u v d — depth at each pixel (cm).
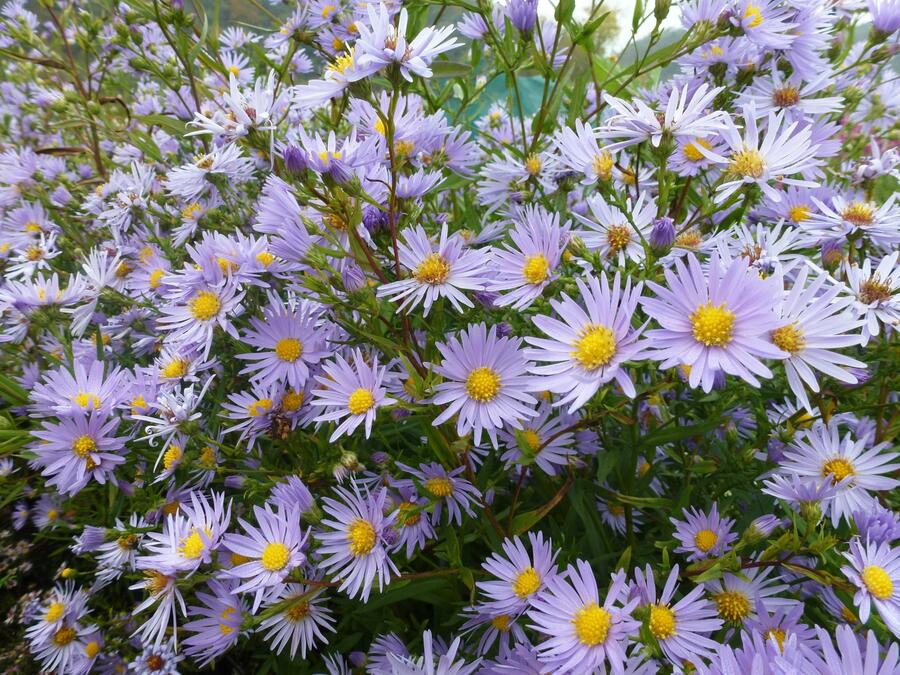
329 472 24
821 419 24
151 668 25
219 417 25
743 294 16
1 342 32
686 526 21
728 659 15
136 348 31
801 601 21
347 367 21
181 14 35
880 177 28
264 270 24
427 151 30
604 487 25
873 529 19
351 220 20
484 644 23
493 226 29
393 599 24
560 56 42
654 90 32
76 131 49
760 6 26
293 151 19
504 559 21
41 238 37
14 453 27
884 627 18
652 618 18
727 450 24
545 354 18
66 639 28
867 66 36
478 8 30
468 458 23
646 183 29
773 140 22
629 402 22
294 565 20
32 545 32
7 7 42
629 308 17
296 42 37
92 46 42
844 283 22
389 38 20
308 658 27
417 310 24
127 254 33
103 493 30
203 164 29
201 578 21
